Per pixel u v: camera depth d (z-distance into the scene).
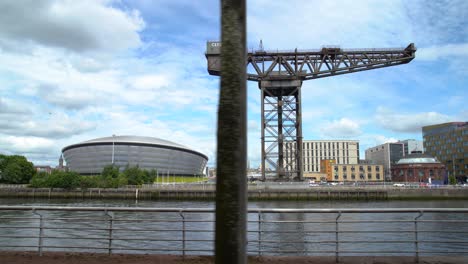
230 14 5.25
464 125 158.75
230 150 5.04
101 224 36.06
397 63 68.69
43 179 116.31
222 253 4.90
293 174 93.75
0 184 127.31
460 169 158.12
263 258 11.06
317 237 28.66
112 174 123.81
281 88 75.81
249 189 81.56
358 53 69.56
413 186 101.38
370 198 93.38
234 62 5.18
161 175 185.00
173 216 41.28
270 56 73.31
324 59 71.19
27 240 26.20
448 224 36.81
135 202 93.06
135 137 192.62
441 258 11.14
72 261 10.87
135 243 24.91
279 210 10.53
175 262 10.79
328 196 90.19
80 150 182.25
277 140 75.44
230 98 5.12
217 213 5.00
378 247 24.55
